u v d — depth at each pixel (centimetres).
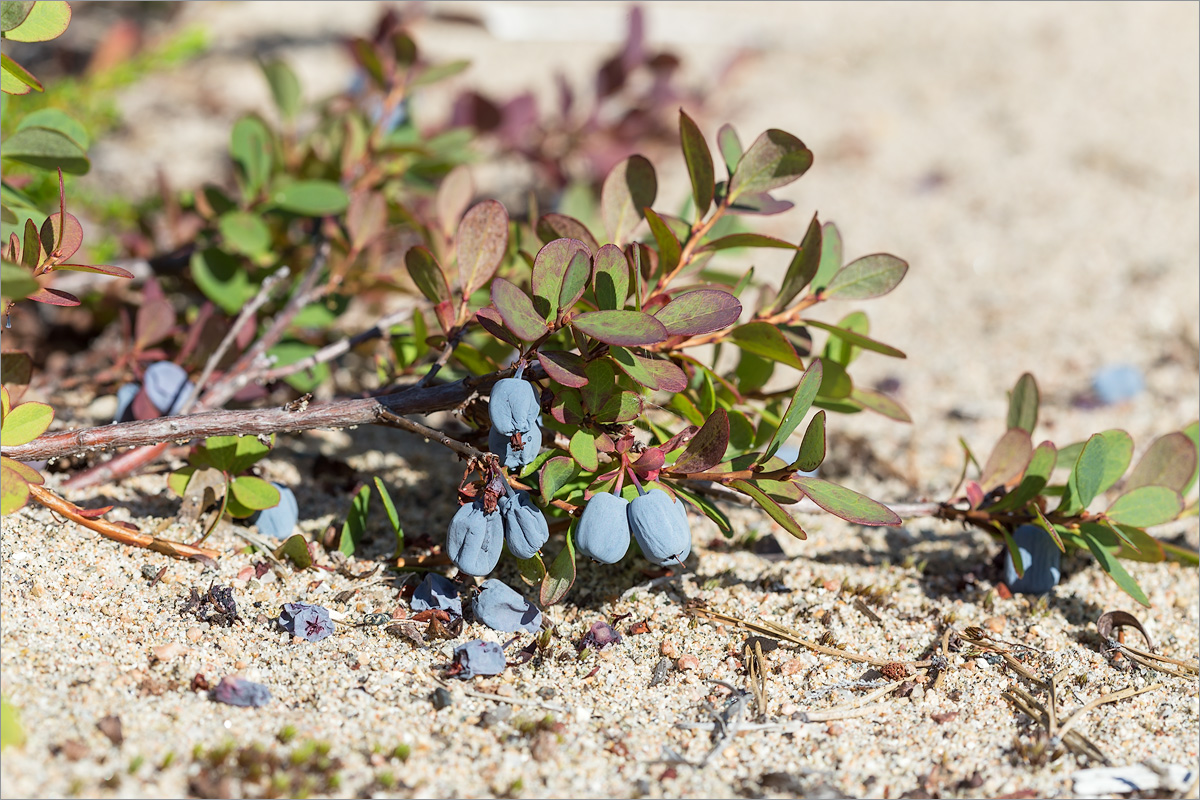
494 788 50
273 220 64
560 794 50
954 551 57
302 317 60
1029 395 56
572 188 65
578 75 103
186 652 52
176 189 75
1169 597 56
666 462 53
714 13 126
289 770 50
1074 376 65
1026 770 51
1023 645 54
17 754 49
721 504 58
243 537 55
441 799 50
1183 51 113
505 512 52
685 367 55
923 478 61
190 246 63
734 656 53
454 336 53
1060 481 57
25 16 52
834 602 55
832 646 54
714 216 54
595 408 52
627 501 52
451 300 53
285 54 104
